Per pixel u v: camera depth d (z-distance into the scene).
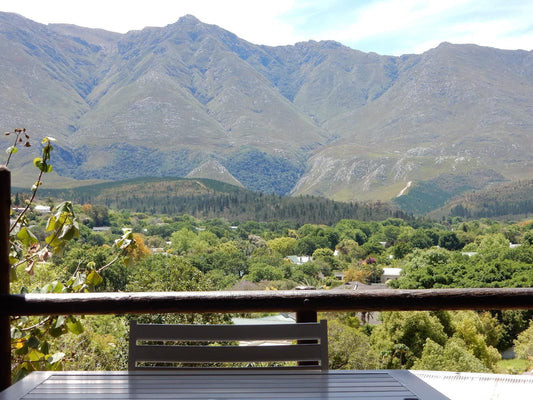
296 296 1.43
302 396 1.16
